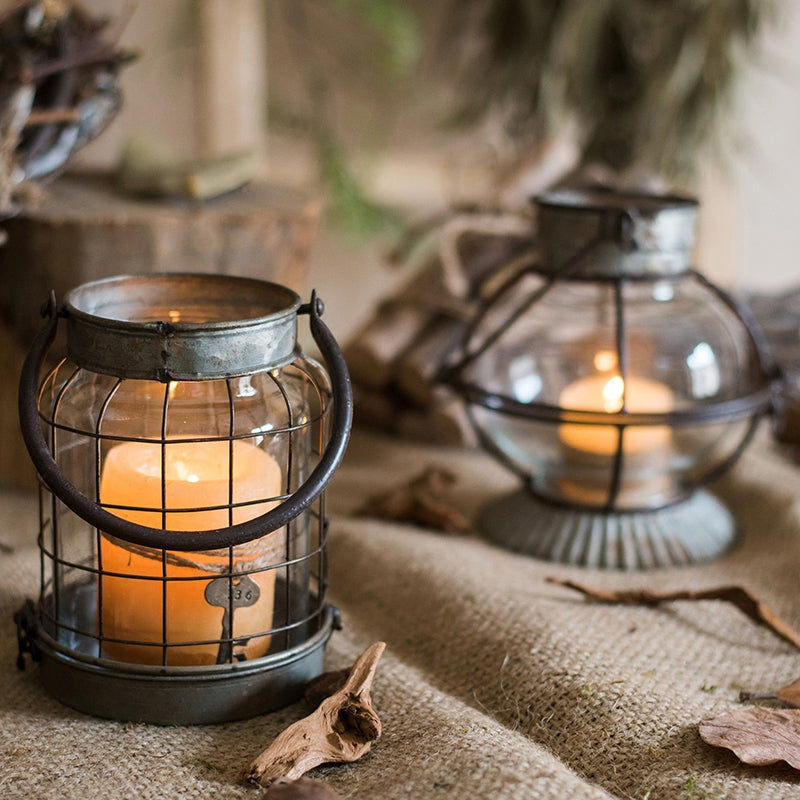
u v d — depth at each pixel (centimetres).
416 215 198
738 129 187
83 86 110
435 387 130
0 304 120
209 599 90
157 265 117
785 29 192
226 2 150
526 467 128
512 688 95
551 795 84
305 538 96
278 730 91
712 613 104
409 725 91
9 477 123
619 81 179
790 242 214
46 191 123
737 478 123
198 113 152
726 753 88
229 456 88
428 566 106
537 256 112
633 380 110
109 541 91
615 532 111
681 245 108
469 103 186
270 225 120
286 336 90
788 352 133
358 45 195
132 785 86
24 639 95
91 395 91
